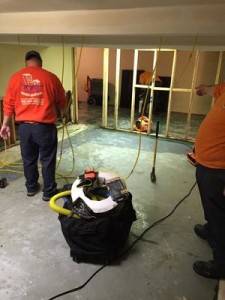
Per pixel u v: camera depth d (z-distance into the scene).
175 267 1.86
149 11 1.77
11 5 1.80
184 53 6.33
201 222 2.36
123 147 4.23
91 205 1.81
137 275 1.79
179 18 1.71
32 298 1.59
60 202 2.58
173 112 6.81
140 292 1.66
